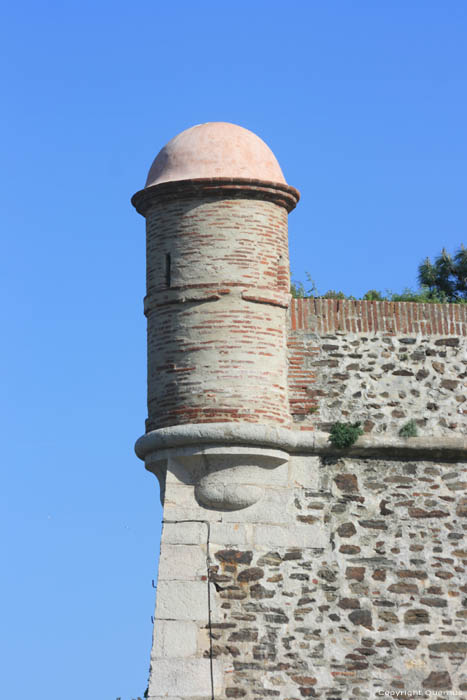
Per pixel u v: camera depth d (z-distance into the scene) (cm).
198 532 1677
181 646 1619
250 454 1684
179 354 1720
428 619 1691
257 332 1731
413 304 1842
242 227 1759
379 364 1802
